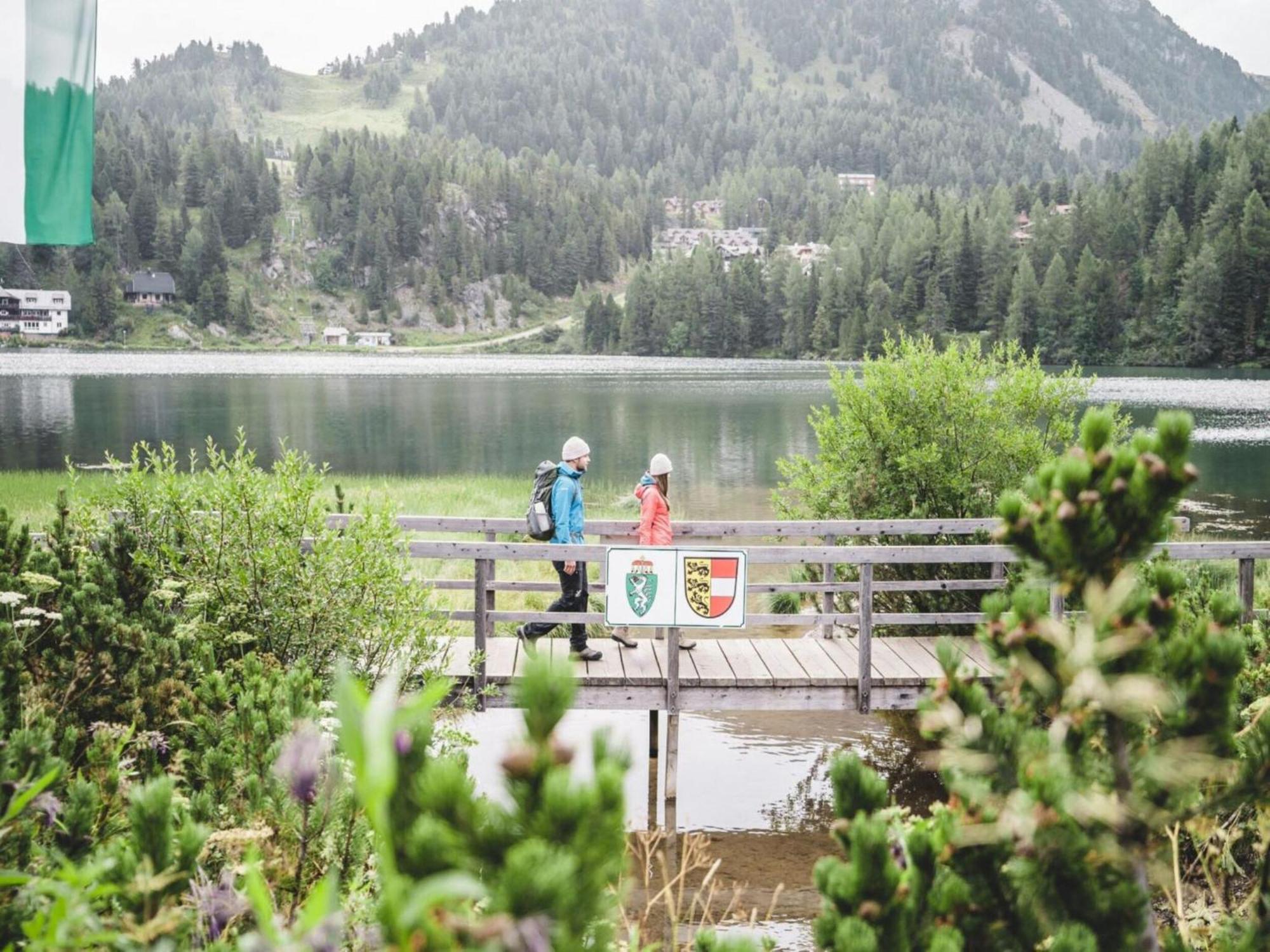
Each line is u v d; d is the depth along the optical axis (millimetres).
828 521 9852
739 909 6777
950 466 12242
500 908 1189
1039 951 1982
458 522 10203
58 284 196750
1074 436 12203
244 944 1192
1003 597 2148
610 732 1465
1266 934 2162
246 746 4219
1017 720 2096
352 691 949
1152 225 157250
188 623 7246
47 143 6410
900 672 9109
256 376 103250
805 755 9906
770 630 14234
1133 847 2010
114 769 3492
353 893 2877
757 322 179875
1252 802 2148
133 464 8398
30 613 5613
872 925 1894
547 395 76375
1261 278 120625
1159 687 1919
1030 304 138750
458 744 6164
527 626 9062
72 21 6453
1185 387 83750
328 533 8148
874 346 153875
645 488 9305
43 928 1844
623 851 1384
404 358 183125
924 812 8555
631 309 191375
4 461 36344
